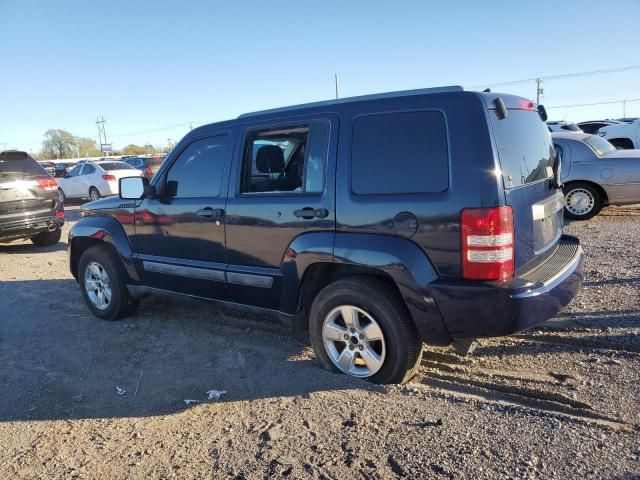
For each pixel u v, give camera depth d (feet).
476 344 14.25
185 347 15.57
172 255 16.06
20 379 14.14
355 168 11.87
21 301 21.71
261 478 9.02
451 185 10.62
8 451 10.59
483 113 10.61
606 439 9.38
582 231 28.71
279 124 13.37
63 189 71.46
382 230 11.40
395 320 11.55
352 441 9.86
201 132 15.30
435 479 8.62
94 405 12.40
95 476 9.51
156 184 16.29
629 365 12.39
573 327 14.85
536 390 11.48
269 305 13.89
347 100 12.41
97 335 17.08
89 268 18.61
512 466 8.78
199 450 10.07
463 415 10.48
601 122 71.20
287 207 12.89
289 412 11.13
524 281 10.68
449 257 10.68
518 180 11.21
